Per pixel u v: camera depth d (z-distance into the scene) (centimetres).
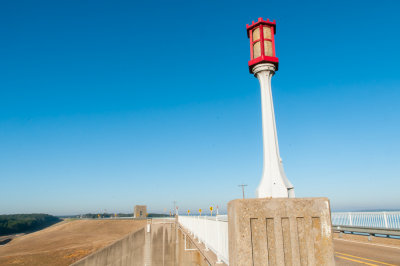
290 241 391
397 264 948
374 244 1423
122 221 7575
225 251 579
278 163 455
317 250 391
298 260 384
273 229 393
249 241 381
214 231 732
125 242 3450
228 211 448
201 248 934
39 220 17925
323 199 408
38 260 4716
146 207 8119
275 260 383
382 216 1411
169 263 3491
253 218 392
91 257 3122
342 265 937
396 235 1289
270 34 519
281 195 435
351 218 1662
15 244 6775
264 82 501
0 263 4634
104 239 6288
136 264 3481
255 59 503
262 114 491
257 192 462
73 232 7419
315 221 402
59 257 4847
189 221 1625
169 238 3597
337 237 1800
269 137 471
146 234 3606
